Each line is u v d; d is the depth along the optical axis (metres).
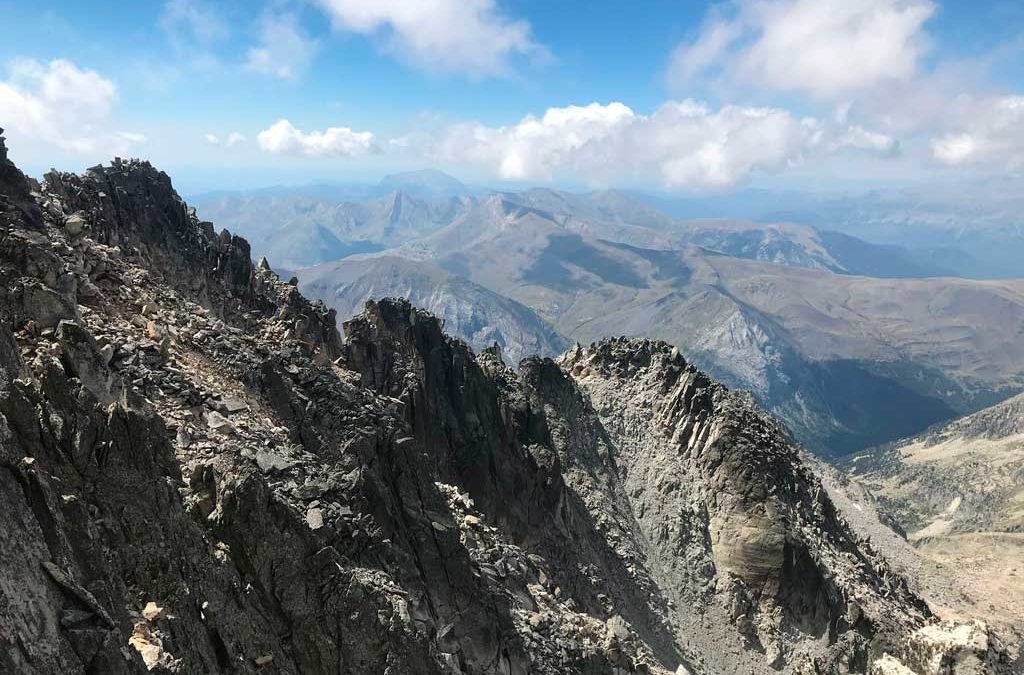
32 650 20.23
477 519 59.97
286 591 31.23
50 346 31.59
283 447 40.78
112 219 63.06
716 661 86.81
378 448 48.75
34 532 21.95
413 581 40.94
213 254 72.50
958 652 79.44
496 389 91.06
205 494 31.56
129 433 27.89
